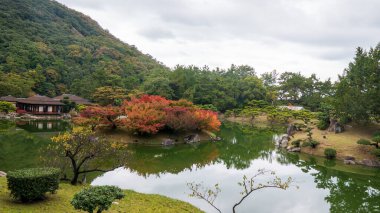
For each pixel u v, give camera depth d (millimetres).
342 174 27969
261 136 53625
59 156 16812
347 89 41938
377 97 37344
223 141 45938
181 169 26562
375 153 31906
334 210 18188
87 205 10312
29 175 11953
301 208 18203
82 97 80875
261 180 24062
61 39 129000
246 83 102375
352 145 36375
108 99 70875
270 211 17250
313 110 92625
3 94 69250
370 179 26453
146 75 111500
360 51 43406
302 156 35875
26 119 57438
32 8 148000
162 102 45562
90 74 99062
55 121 56344
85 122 39844
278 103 98812
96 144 16938
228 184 22250
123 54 142125
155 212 13680
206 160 31375
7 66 83875
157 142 40219
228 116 85500
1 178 15383
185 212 14547
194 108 47906
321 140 39844
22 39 105562
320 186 23516
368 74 39906
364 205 19531
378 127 43156
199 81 93875
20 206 11523
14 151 27625
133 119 39312
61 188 14922
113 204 13602
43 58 97688
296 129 49469
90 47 132875
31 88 80938
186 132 45250
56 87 88812
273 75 130500
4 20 114688
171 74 94250
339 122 44781
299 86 102688
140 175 23375
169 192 19359
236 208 17328
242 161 31812
